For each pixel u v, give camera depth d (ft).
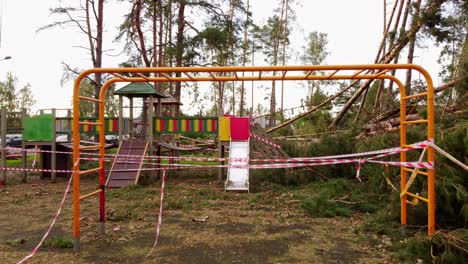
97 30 57.41
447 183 14.67
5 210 22.02
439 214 15.70
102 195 15.81
